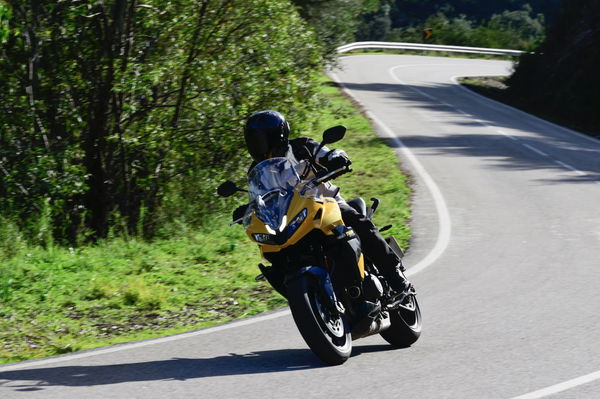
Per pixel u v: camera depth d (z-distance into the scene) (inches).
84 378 868.0
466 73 7726.4
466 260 1514.5
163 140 1910.7
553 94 5423.2
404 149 3284.9
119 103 1898.4
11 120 1847.9
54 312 1288.1
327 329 863.7
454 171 2746.1
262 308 1263.5
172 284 1441.9
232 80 2017.7
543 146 3452.3
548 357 888.3
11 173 1809.8
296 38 2230.6
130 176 2003.0
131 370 896.9
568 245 1627.7
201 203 2057.1
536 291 1247.5
